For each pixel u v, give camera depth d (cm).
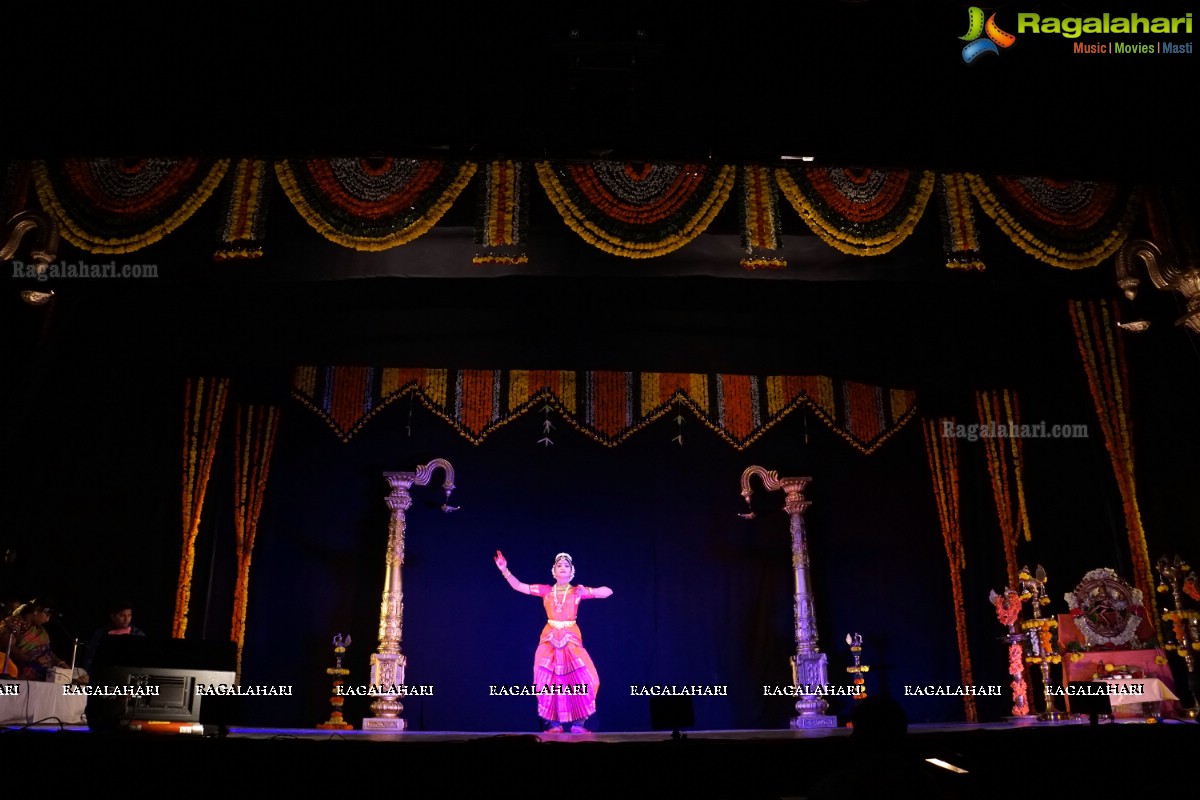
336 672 977
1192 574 805
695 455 1133
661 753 543
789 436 1147
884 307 979
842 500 1134
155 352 920
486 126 735
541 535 1097
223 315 930
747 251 795
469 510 1095
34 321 820
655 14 703
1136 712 721
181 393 1016
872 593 1113
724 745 547
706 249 799
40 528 887
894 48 721
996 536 1095
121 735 536
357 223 770
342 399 1102
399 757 530
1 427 790
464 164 786
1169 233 799
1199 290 786
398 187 780
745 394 1151
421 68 718
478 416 1117
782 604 1103
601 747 541
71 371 912
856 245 784
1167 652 846
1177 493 877
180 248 771
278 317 942
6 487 855
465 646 1059
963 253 791
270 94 723
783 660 1087
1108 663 789
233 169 779
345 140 734
